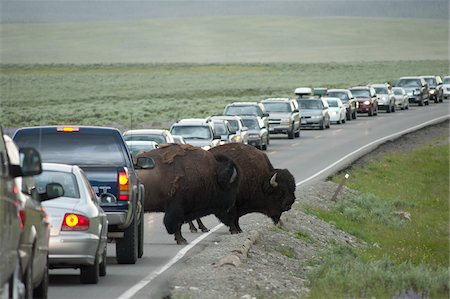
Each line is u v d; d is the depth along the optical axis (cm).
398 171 11694
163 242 5369
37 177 3756
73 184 3756
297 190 8531
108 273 4162
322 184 9131
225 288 3778
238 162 5719
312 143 14300
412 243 6962
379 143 14162
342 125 18200
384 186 10412
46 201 3634
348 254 5591
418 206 9312
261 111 13600
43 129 4434
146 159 4700
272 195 5775
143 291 3666
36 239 2720
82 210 3644
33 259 2702
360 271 4281
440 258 6141
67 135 4438
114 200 4275
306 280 4347
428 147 14262
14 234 2414
